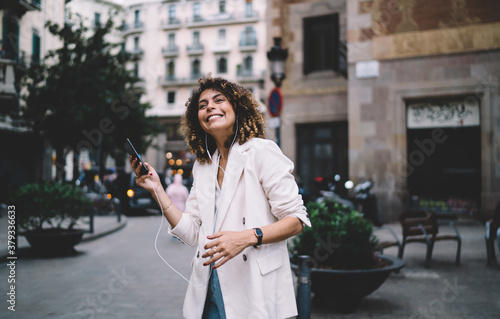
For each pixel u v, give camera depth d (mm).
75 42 16922
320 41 14867
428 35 11750
